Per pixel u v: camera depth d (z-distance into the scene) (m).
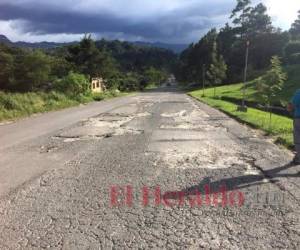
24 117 20.47
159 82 147.75
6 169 8.36
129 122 17.64
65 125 16.58
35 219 5.34
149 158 9.34
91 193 6.49
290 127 14.65
